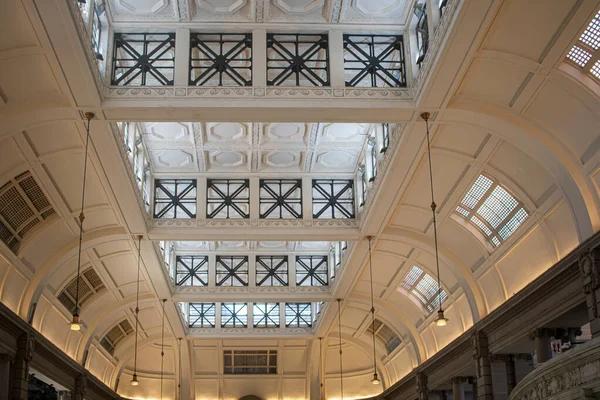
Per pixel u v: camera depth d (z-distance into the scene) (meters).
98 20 16.23
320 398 37.38
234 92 16.36
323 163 24.22
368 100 16.38
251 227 23.61
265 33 17.14
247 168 24.34
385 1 16.61
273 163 24.16
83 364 26.89
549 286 16.83
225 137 22.61
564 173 15.56
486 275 21.30
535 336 18.06
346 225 23.66
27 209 18.61
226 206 24.33
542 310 17.53
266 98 16.36
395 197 20.44
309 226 23.69
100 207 20.78
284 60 17.08
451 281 23.91
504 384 20.92
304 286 29.70
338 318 32.62
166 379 37.94
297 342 38.50
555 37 13.48
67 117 15.97
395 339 32.66
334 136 22.66
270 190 24.42
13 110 15.22
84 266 23.53
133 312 30.47
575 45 13.56
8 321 18.00
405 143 17.55
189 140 22.66
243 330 34.84
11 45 13.55
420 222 21.95
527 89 14.88
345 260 26.14
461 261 22.17
